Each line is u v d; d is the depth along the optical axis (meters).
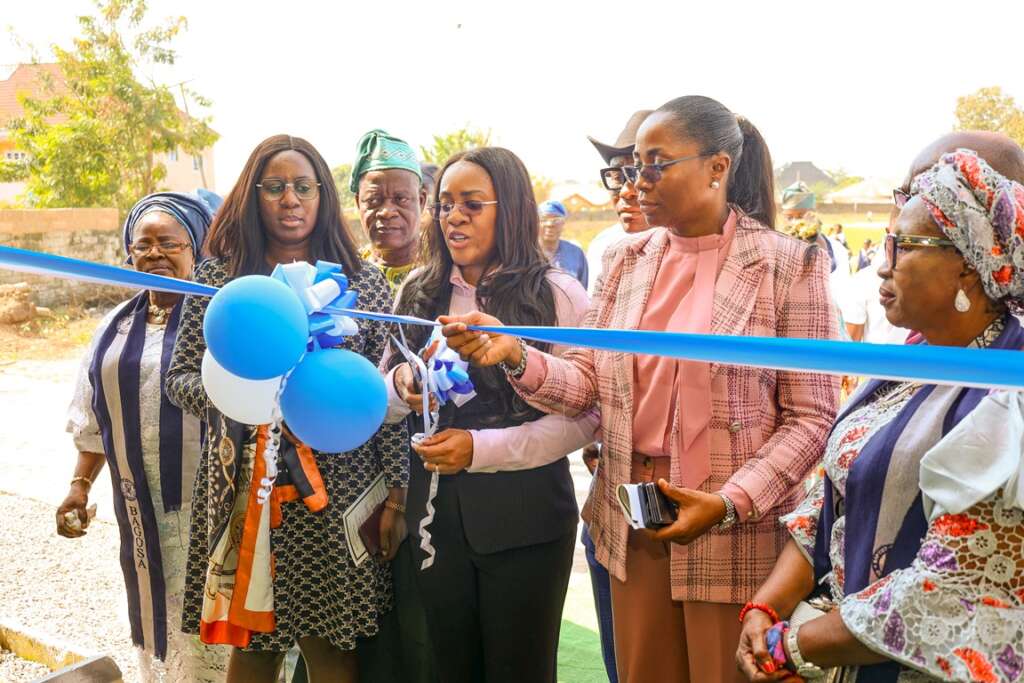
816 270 2.31
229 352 1.82
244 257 2.77
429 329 2.85
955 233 1.60
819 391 2.29
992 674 1.48
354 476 2.70
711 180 2.32
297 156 2.77
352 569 2.67
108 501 6.52
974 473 1.51
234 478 2.58
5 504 6.47
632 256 2.55
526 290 2.69
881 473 1.69
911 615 1.56
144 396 3.07
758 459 2.25
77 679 2.51
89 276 1.83
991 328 1.66
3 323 16.75
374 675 2.86
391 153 3.79
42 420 9.80
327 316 2.02
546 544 2.68
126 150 30.22
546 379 2.48
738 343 1.36
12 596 4.73
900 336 6.21
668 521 2.13
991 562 1.51
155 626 3.15
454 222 2.74
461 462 2.51
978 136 1.89
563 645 4.10
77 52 29.80
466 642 2.72
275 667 2.84
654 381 2.37
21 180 31.28
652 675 2.43
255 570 2.57
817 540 1.93
